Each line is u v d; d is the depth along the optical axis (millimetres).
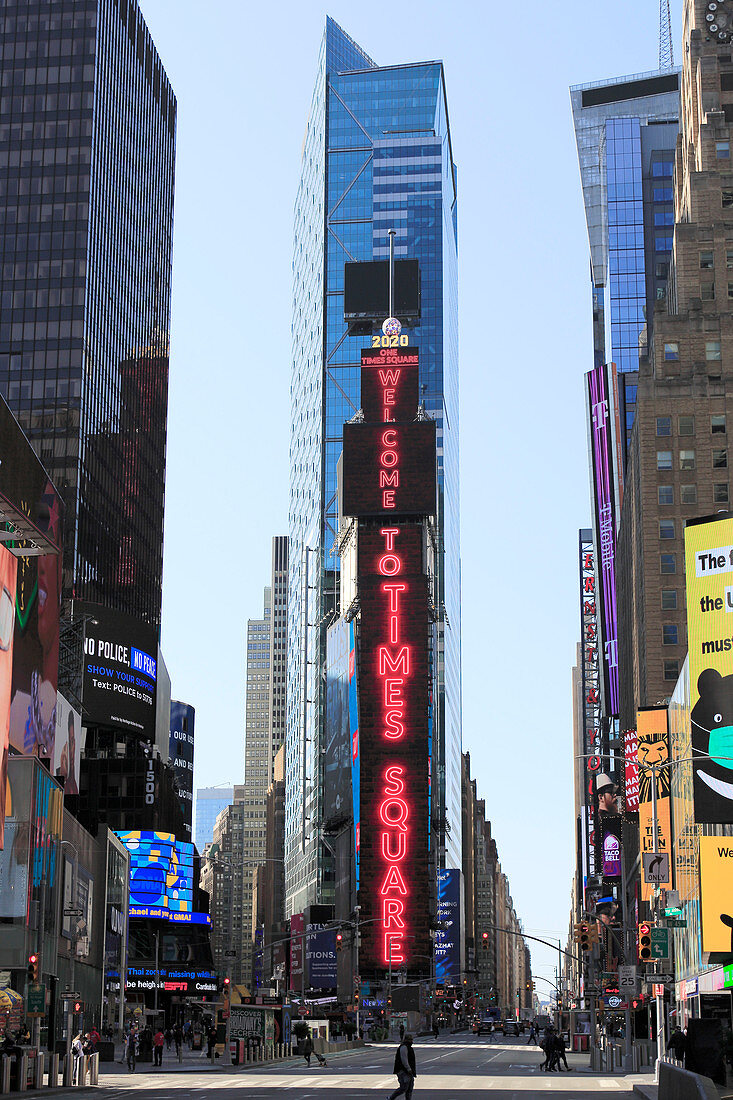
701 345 149625
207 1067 86750
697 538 84375
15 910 74000
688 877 99562
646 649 144625
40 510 76688
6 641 72125
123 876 131000
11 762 75938
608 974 102312
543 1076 76125
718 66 159375
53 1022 71875
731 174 153375
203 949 189750
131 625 191250
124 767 190500
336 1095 55500
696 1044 59469
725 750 80438
